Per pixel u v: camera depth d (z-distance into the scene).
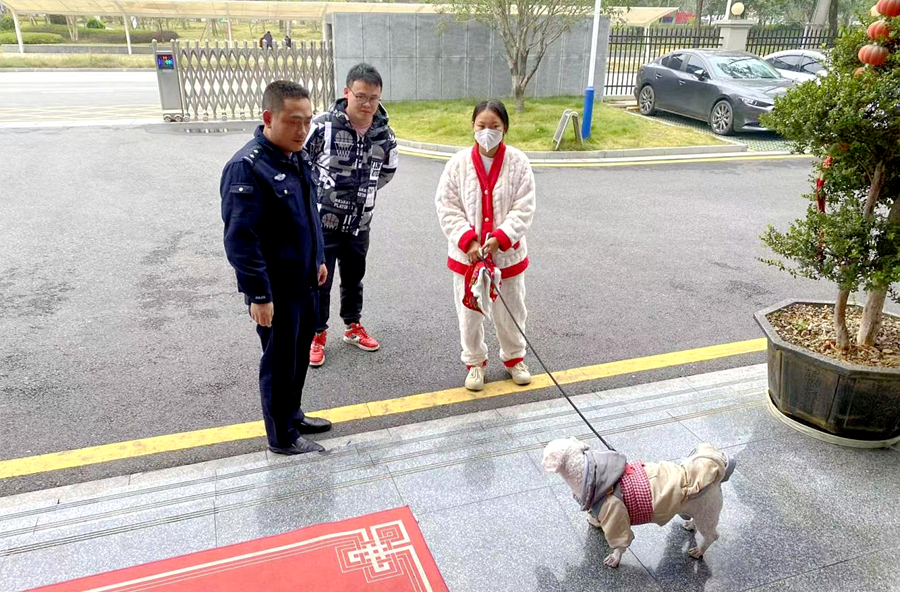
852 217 3.11
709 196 8.39
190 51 12.59
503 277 3.60
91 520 2.69
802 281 5.63
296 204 2.77
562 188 8.70
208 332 4.48
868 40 2.97
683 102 13.02
